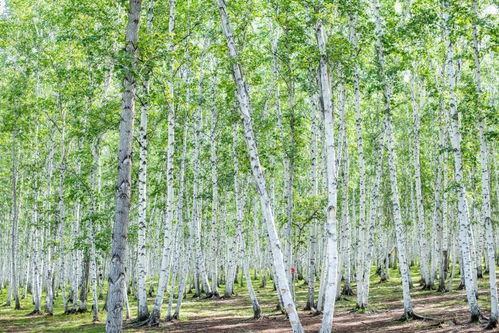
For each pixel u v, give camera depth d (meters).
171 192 18.47
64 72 21.48
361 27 18.20
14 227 28.92
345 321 17.31
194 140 24.89
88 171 23.25
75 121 22.14
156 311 18.03
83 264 25.69
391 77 18.42
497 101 30.53
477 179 25.70
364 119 29.05
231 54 11.52
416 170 26.64
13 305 31.42
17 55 27.88
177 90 19.08
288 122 21.75
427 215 39.25
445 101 21.00
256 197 35.97
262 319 19.05
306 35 17.41
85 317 22.67
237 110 21.02
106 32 18.50
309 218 20.34
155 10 20.19
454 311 17.88
